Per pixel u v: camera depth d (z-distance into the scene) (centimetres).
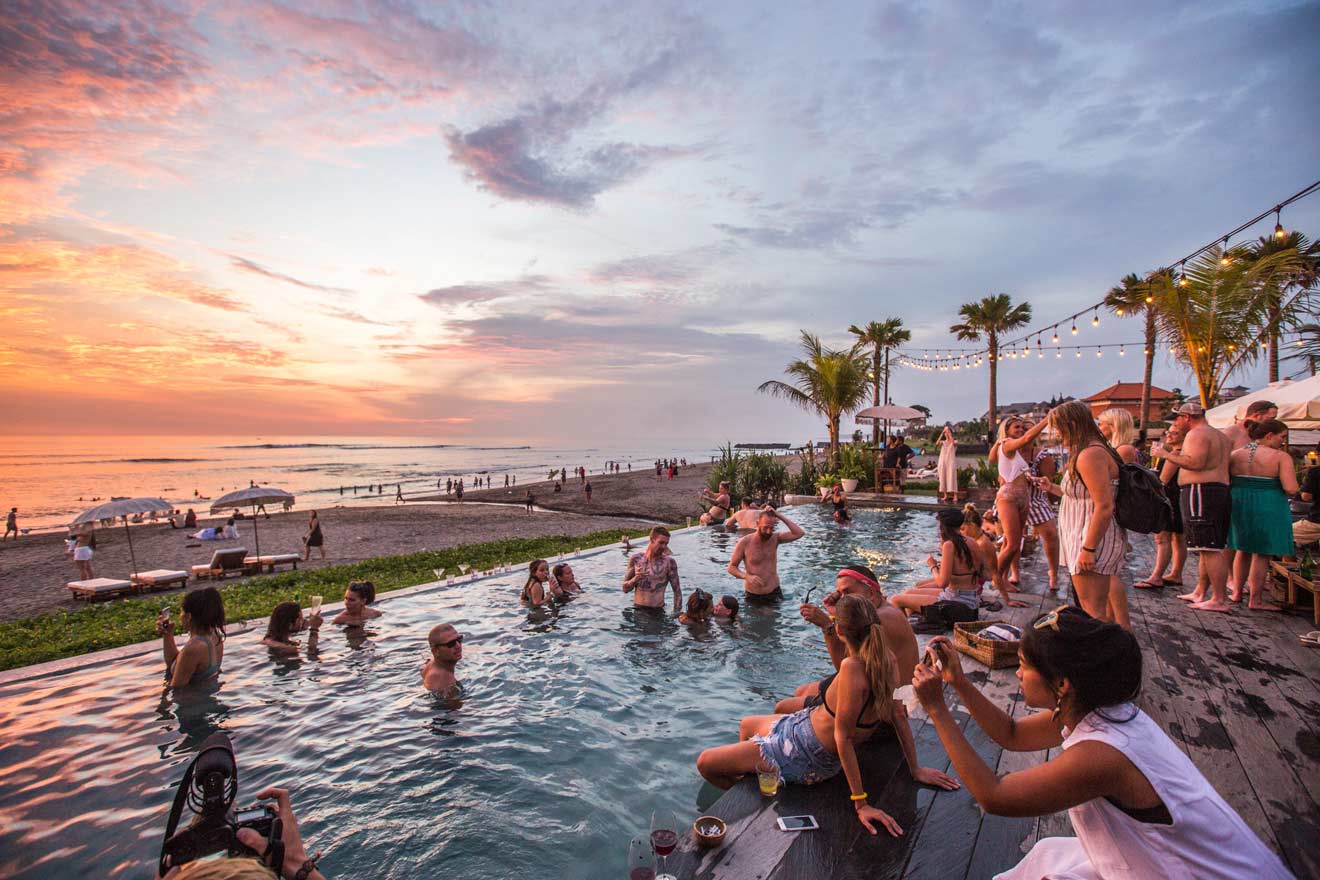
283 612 845
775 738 420
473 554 1745
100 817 469
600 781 511
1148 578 849
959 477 2348
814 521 1817
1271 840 315
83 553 2070
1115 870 211
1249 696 488
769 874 311
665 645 830
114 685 715
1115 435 712
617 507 4122
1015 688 537
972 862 316
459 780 512
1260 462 709
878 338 4312
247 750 567
